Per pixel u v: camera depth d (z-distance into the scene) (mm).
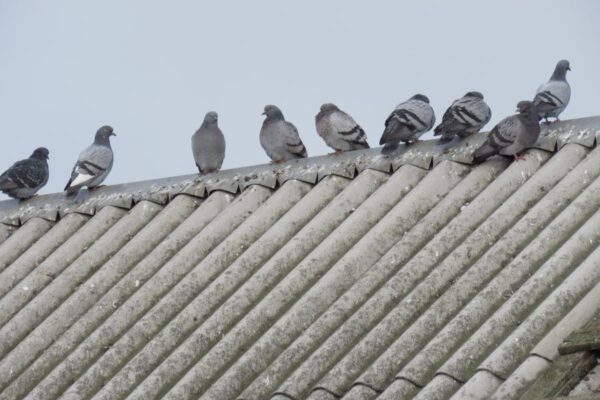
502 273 12398
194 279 14281
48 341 14234
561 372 10492
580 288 11672
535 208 13461
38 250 16094
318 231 14523
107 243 15680
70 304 14617
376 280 13234
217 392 12250
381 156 15680
